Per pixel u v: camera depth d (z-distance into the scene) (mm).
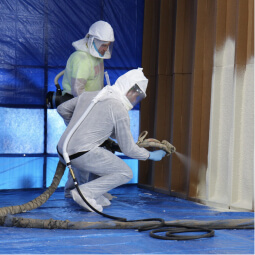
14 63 6527
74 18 6820
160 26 6602
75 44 5836
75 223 4090
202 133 5809
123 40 7094
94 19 6922
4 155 6504
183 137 6301
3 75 6477
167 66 6672
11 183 6551
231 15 5363
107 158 4859
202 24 5734
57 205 5281
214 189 5566
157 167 6770
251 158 5051
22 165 6598
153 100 6980
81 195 4664
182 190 6324
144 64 7031
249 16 5043
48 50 6711
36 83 6660
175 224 4133
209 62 5699
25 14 6574
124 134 4762
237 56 5039
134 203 5602
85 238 3734
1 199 5785
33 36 6625
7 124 6512
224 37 5441
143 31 7031
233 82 5098
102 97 4820
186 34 6227
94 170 4914
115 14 7043
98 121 4773
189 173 5855
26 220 4156
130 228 4109
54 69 6750
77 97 5145
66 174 6793
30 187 6648
